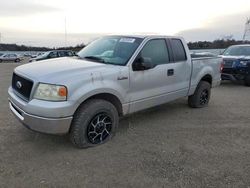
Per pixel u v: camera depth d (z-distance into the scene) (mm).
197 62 6297
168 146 4465
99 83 4180
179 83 5809
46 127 3805
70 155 4055
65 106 3791
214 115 6266
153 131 5145
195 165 3830
